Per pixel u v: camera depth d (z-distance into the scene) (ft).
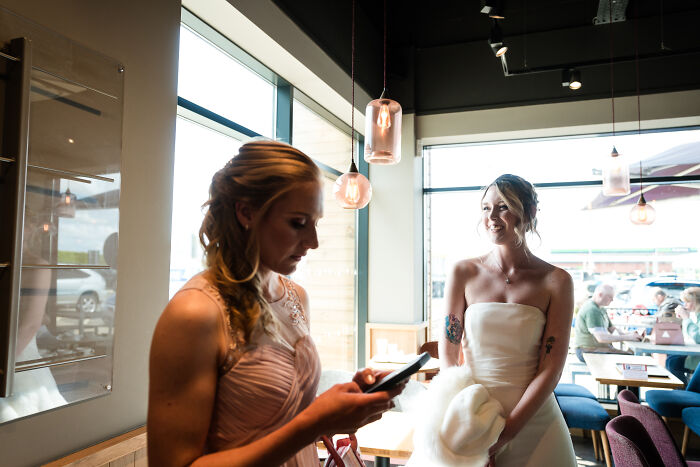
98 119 5.45
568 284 5.40
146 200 6.30
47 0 4.96
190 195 9.38
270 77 12.00
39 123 4.72
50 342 4.75
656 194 16.17
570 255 16.87
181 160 9.24
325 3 12.61
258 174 2.65
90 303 5.22
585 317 15.83
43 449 4.75
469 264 5.89
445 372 4.98
